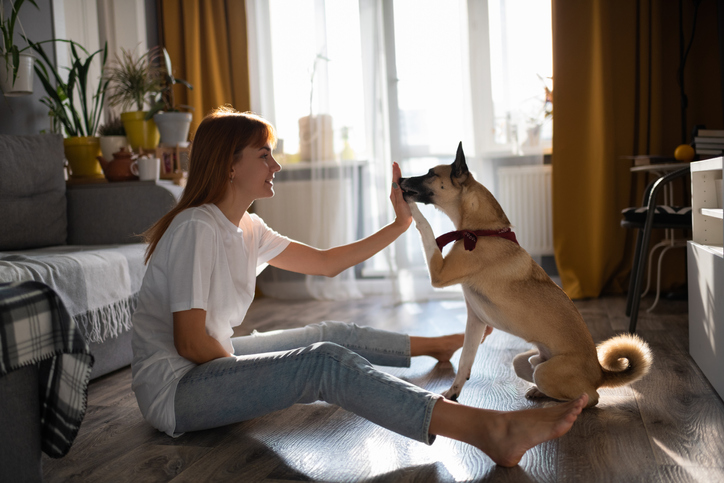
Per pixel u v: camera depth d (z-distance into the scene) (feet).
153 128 11.07
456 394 5.94
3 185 8.30
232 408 4.64
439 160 13.32
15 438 3.49
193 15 13.83
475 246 5.79
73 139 10.35
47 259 6.56
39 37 10.89
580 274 12.35
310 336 6.21
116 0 13.17
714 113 12.03
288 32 13.99
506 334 9.02
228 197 5.19
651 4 11.91
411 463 4.45
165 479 4.29
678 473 4.14
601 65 11.92
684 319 9.52
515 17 12.87
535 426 4.08
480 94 12.99
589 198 12.31
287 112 14.10
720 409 5.39
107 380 7.15
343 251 6.32
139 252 8.05
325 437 5.01
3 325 3.33
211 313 4.98
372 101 13.32
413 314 11.48
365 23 13.28
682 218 8.86
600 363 5.72
